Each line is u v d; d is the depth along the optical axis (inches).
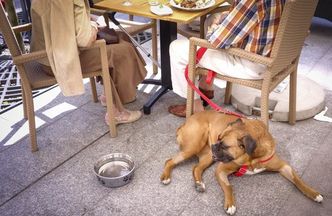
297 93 98.6
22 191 72.6
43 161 80.9
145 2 90.7
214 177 75.6
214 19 90.2
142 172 77.2
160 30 97.8
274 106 94.6
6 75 120.6
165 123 94.5
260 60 69.2
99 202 69.7
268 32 68.9
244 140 62.7
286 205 68.4
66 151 84.0
